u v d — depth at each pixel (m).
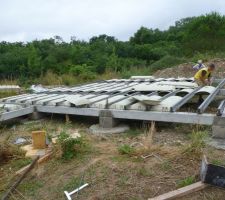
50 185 3.91
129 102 6.21
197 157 4.24
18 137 5.72
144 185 3.72
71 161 4.44
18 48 22.41
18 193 3.81
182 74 13.80
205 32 20.53
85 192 3.68
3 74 18.11
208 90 7.23
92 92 7.87
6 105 6.83
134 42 28.73
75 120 6.70
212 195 3.47
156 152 4.46
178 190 3.53
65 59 19.84
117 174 3.96
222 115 5.16
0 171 4.39
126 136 5.49
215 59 15.34
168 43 26.48
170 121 5.52
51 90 8.84
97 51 22.31
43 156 4.58
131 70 16.67
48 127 6.24
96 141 5.27
